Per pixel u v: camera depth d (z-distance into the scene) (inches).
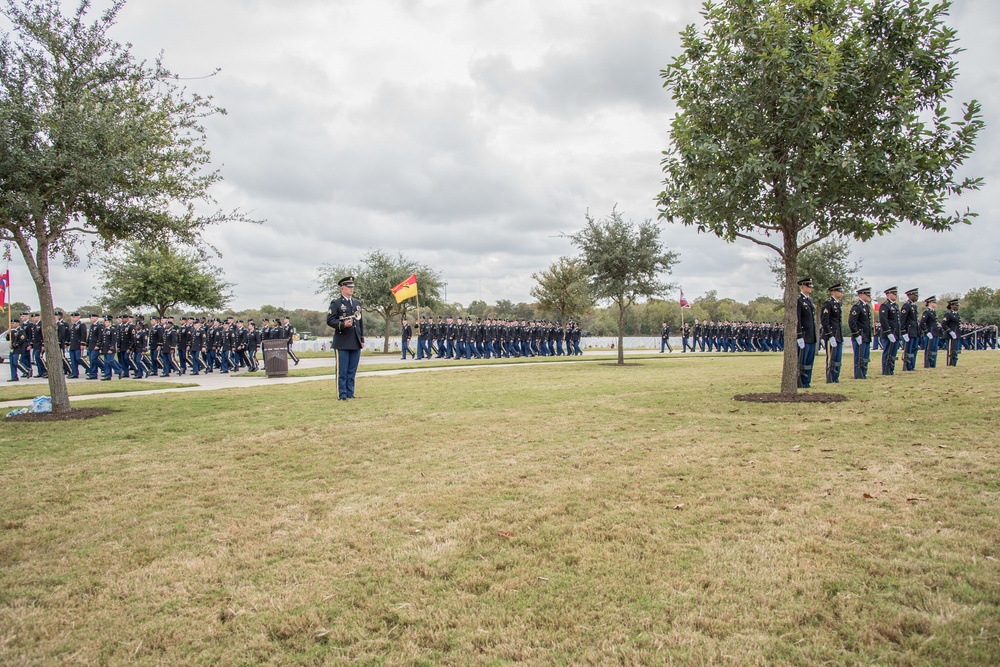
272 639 121.4
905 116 374.0
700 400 436.5
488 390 542.6
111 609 134.0
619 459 256.5
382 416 384.5
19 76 396.8
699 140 405.4
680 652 111.3
